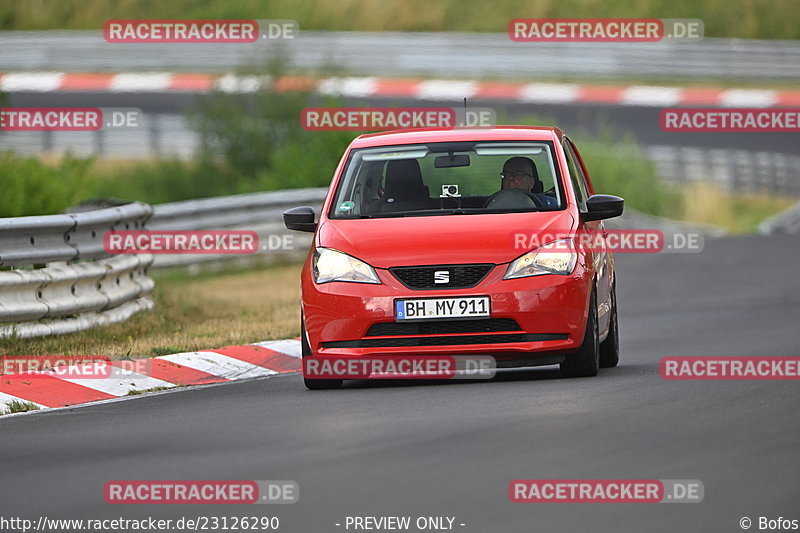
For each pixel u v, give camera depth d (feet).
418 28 572.10
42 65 515.09
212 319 174.40
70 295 151.02
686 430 85.46
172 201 366.43
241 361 137.80
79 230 153.89
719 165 407.85
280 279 228.84
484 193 124.88
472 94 485.56
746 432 84.38
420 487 71.87
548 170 123.54
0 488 77.05
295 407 103.50
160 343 146.00
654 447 80.18
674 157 410.11
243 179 351.25
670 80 497.87
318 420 95.45
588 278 113.91
